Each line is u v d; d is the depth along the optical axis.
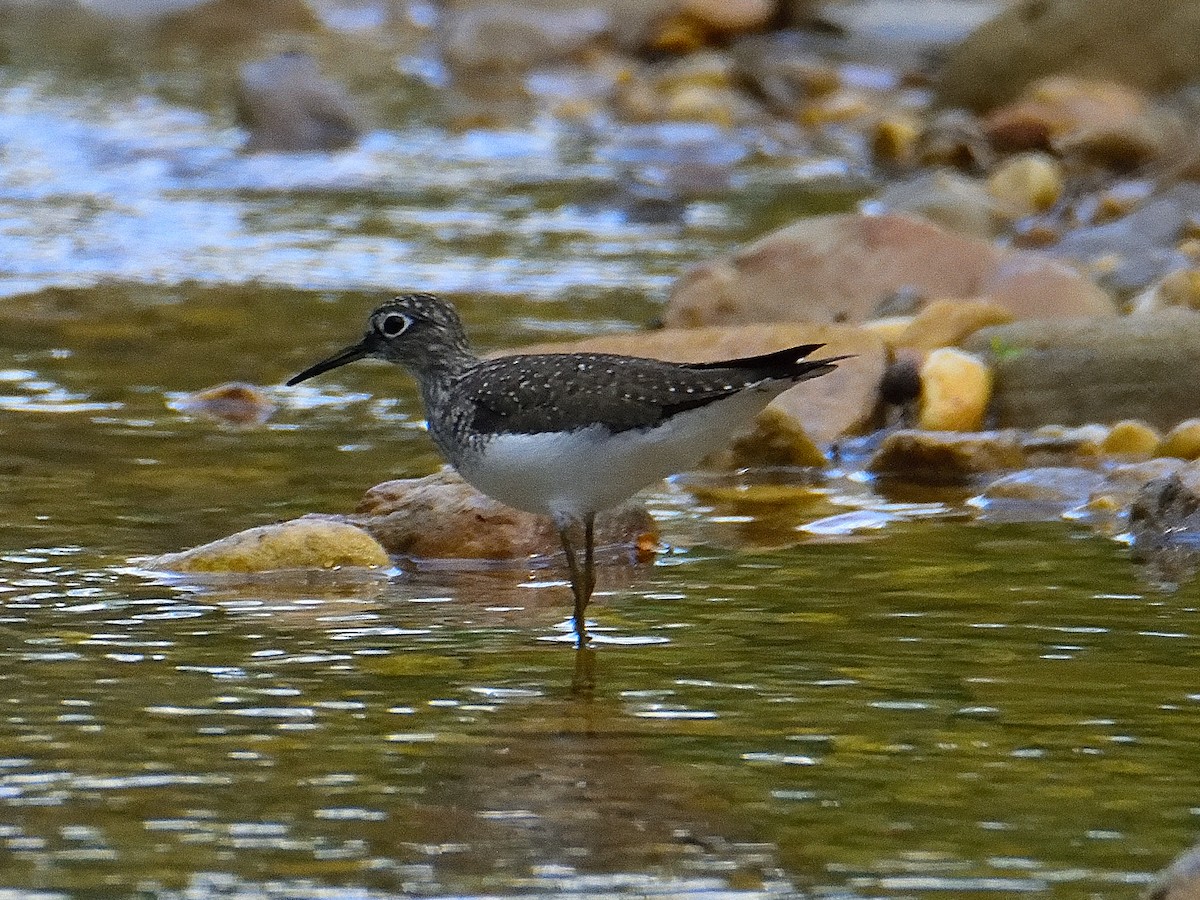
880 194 28.77
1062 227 26.53
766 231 27.69
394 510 15.35
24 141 32.53
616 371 12.95
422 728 11.13
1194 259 23.56
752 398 12.86
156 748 10.77
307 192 30.02
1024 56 32.91
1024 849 9.49
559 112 36.25
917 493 16.78
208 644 12.62
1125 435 17.44
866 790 10.22
